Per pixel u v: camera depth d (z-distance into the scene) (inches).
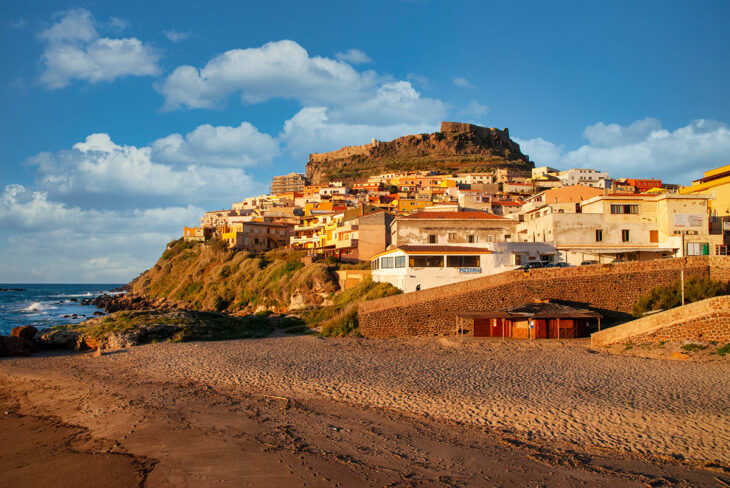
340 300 2231.8
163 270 4293.8
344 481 578.2
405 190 6850.4
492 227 2427.4
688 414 786.8
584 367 1114.1
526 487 562.9
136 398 954.1
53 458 671.1
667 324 1229.1
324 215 4254.4
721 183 2325.3
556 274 1638.8
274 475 595.2
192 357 1371.8
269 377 1103.0
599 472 599.8
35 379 1189.7
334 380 1064.8
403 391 965.2
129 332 1684.3
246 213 6865.2
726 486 561.6
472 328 1637.6
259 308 2844.5
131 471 619.5
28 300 5782.5
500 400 891.4
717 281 1533.0
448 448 677.3
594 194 2854.3
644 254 2108.8
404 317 1669.5
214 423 789.9
